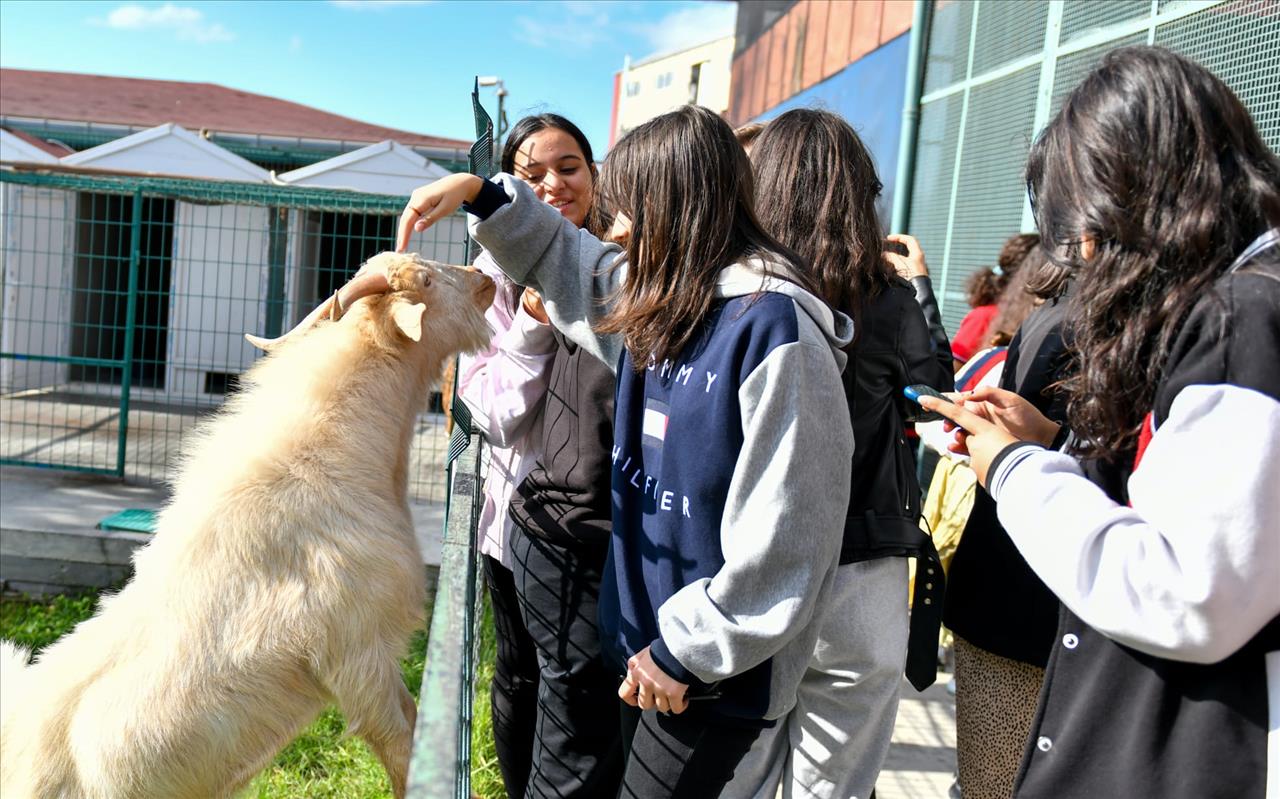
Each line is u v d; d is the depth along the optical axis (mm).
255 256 11047
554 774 2602
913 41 6863
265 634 2191
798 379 1603
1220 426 1209
